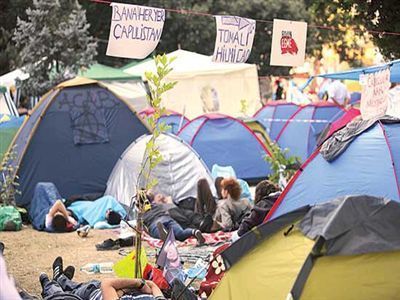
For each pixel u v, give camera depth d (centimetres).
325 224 488
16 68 2198
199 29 3272
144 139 1345
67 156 1378
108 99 1431
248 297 529
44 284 733
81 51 2259
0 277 362
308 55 3709
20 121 1598
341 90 2073
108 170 1400
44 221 1208
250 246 537
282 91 3053
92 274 881
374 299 485
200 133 1633
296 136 1803
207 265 754
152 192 1263
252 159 1639
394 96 1104
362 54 3859
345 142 802
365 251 475
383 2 1110
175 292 630
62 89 1403
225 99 2280
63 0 2302
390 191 748
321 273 475
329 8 1228
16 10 2652
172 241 704
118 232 1174
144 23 805
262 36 3484
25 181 1343
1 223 1205
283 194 838
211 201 1127
